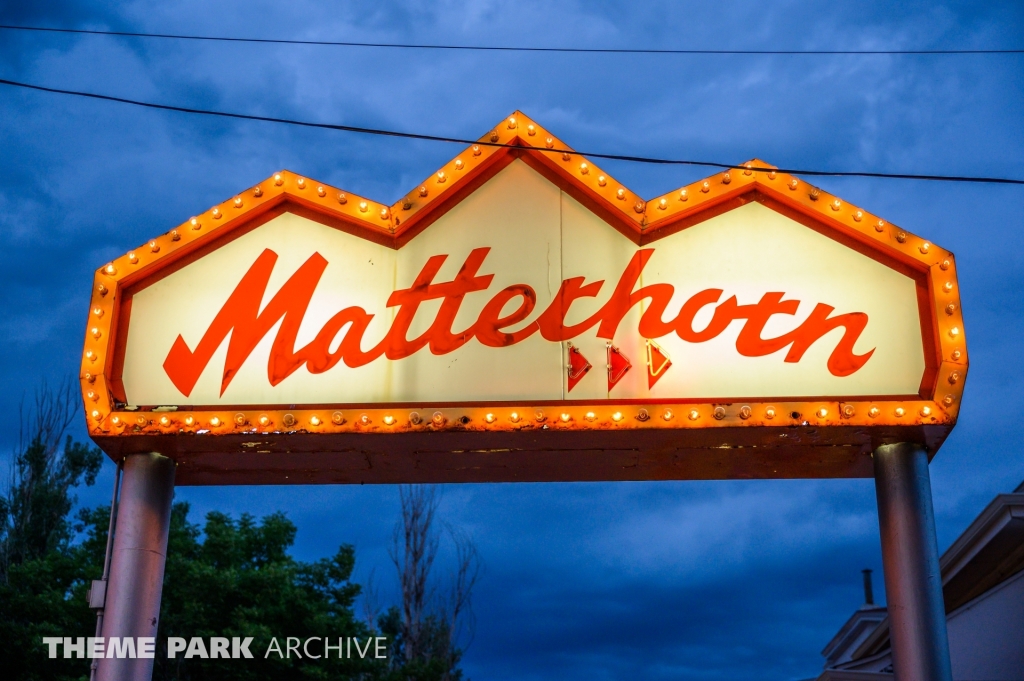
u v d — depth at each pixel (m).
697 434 10.11
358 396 10.41
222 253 11.03
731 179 10.95
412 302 10.77
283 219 11.16
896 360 10.31
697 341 10.45
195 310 10.80
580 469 10.94
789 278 10.66
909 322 10.45
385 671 26.62
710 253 10.80
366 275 10.92
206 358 10.62
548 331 10.57
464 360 10.50
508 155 11.26
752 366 10.33
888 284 10.60
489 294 10.77
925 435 10.09
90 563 24.33
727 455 10.59
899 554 9.91
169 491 10.59
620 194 10.98
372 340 10.64
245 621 22.94
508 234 10.98
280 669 23.17
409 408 10.27
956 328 10.23
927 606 9.69
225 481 11.30
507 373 10.42
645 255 10.83
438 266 10.91
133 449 10.51
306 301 10.83
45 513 30.27
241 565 25.59
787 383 10.26
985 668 19.27
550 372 10.40
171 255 10.91
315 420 10.20
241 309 10.80
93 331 10.52
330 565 26.36
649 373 10.34
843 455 10.55
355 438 10.30
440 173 11.14
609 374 10.35
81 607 22.69
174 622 22.75
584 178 11.06
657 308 10.60
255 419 10.20
